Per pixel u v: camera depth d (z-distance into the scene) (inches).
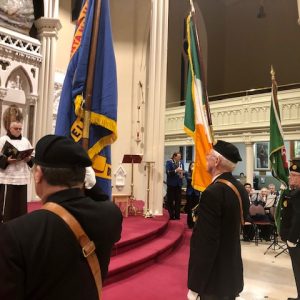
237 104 587.8
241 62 861.2
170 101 789.9
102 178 136.2
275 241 317.4
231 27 882.8
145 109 399.2
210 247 101.8
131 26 412.5
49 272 44.2
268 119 540.7
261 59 822.5
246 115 573.6
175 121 681.6
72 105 136.2
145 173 340.5
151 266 209.3
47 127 320.2
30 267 43.4
